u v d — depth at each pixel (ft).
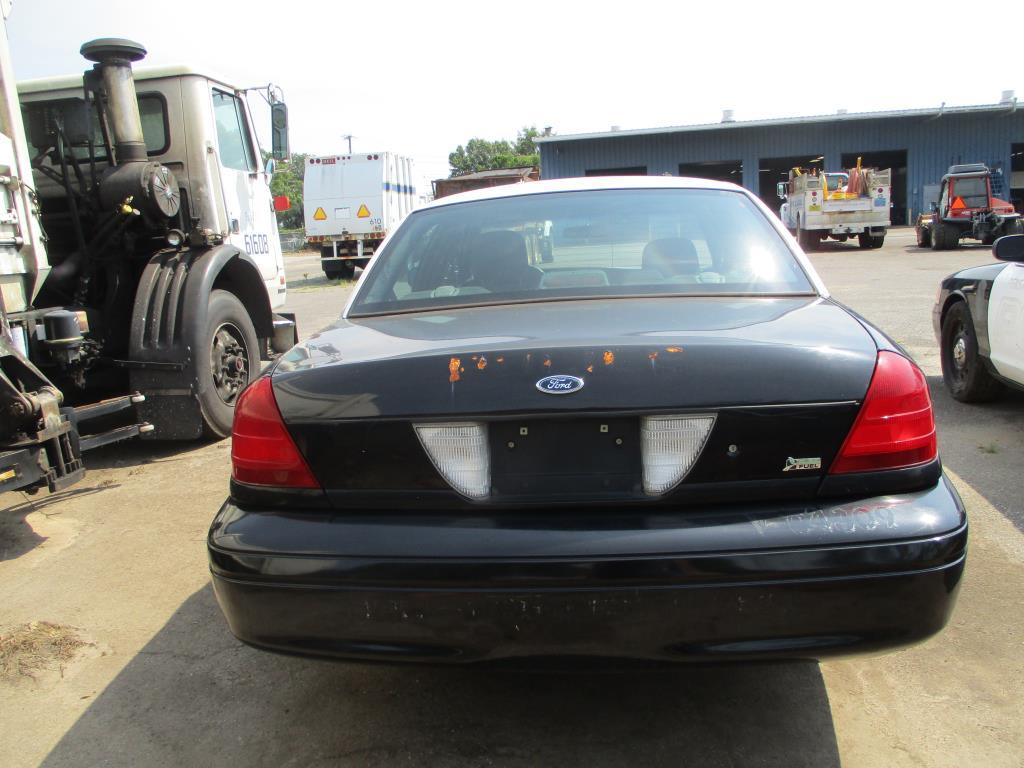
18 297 14.08
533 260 10.01
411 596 6.59
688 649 6.46
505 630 6.53
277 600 6.83
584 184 11.41
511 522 6.70
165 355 17.28
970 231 70.33
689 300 8.75
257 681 9.26
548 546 6.48
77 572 12.38
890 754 7.61
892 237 94.89
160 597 11.45
